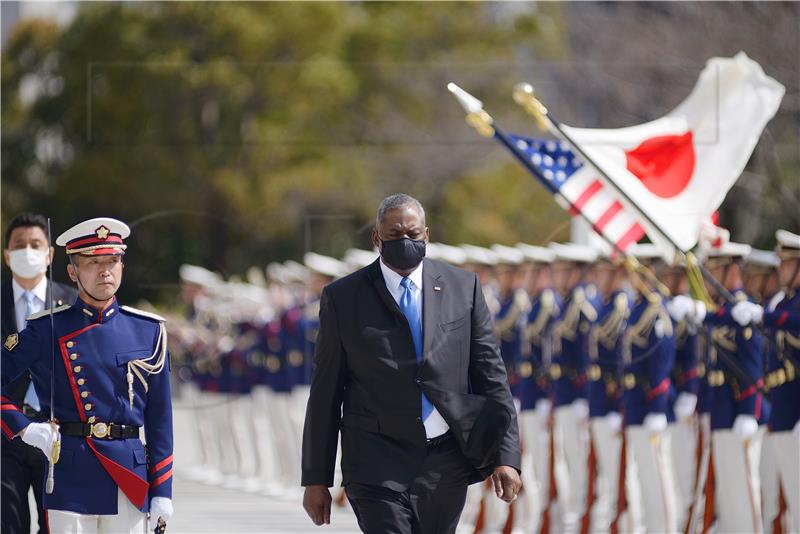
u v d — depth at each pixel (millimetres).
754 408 37406
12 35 91375
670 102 69125
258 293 61906
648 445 39625
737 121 38062
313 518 25797
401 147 87562
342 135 91188
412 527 25469
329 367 25750
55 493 25469
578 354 42938
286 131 91188
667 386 39719
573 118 74500
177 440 74500
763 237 66250
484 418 25484
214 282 62188
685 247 37250
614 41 72312
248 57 92062
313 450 25812
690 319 40562
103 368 25859
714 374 38219
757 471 40156
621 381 40531
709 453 39375
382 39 92312
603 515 46469
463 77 85875
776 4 64250
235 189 88875
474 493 45188
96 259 26000
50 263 26531
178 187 88562
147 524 25984
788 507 37281
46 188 85875
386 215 25422
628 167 37188
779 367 36000
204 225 68688
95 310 26156
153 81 88250
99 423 25703
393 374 25297
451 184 82750
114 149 86688
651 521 39844
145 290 58094
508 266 45656
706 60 66875
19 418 25750
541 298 44125
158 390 26281
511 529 42375
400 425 25297
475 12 92250
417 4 91938
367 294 25656
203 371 61531
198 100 90062
